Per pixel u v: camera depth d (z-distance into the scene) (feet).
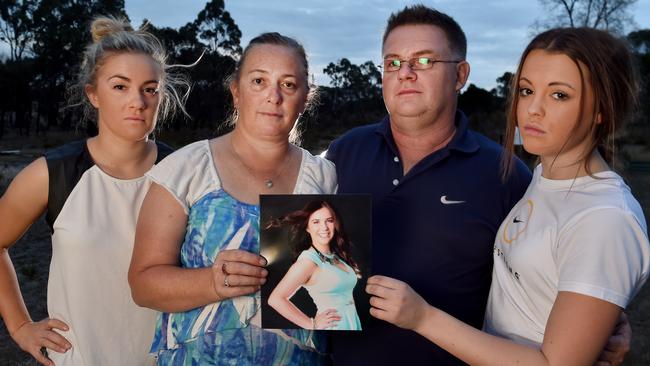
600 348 5.33
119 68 7.56
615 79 5.70
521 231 6.21
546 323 5.71
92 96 7.89
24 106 169.78
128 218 7.62
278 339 6.33
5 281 7.89
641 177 43.98
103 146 7.79
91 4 176.24
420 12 8.23
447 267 8.16
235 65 6.98
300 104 6.64
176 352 6.41
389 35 8.36
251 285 5.89
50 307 7.63
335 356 8.20
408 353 7.98
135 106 7.57
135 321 7.55
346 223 6.17
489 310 6.62
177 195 6.30
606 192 5.61
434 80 8.04
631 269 5.32
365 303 6.15
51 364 7.47
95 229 7.39
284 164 6.86
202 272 5.94
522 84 6.06
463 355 5.73
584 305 5.29
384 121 9.02
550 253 5.78
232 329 6.23
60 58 168.55
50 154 7.68
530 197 6.37
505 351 5.57
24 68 167.43
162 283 6.04
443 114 8.32
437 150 8.41
